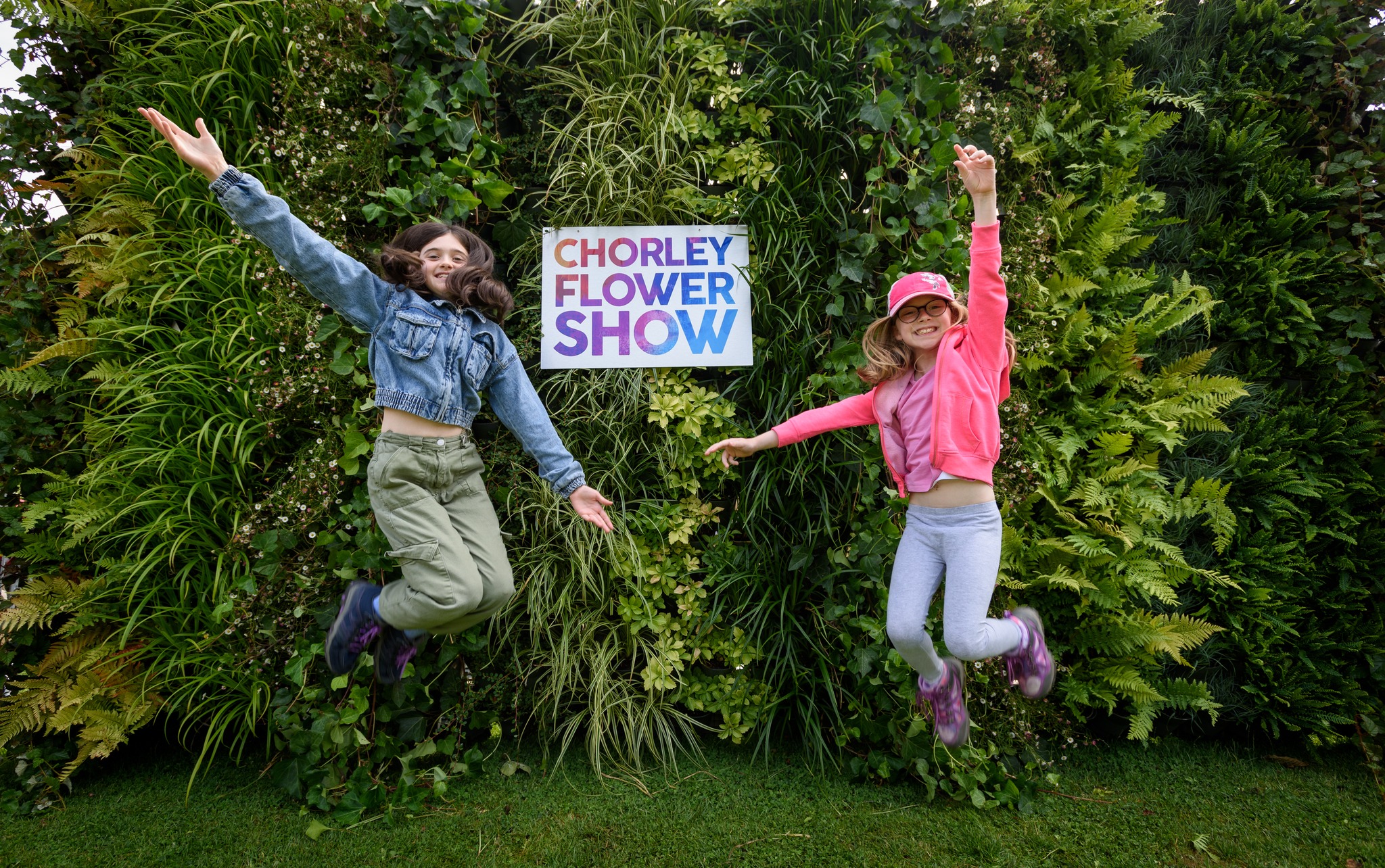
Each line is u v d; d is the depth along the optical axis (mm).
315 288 1574
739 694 2078
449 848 1650
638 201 2146
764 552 2107
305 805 1832
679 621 2111
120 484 1959
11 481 2039
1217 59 2475
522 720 2129
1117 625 2074
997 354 1622
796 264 2096
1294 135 2434
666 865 1587
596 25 2170
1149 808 1865
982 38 2184
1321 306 2340
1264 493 2273
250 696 1957
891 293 1748
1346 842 1717
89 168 2160
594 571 2078
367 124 2094
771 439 1899
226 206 1438
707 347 2141
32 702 1884
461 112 2102
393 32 2043
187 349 2031
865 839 1687
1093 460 2180
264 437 2014
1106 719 2244
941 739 1730
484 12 2127
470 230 2143
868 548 1978
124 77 2154
